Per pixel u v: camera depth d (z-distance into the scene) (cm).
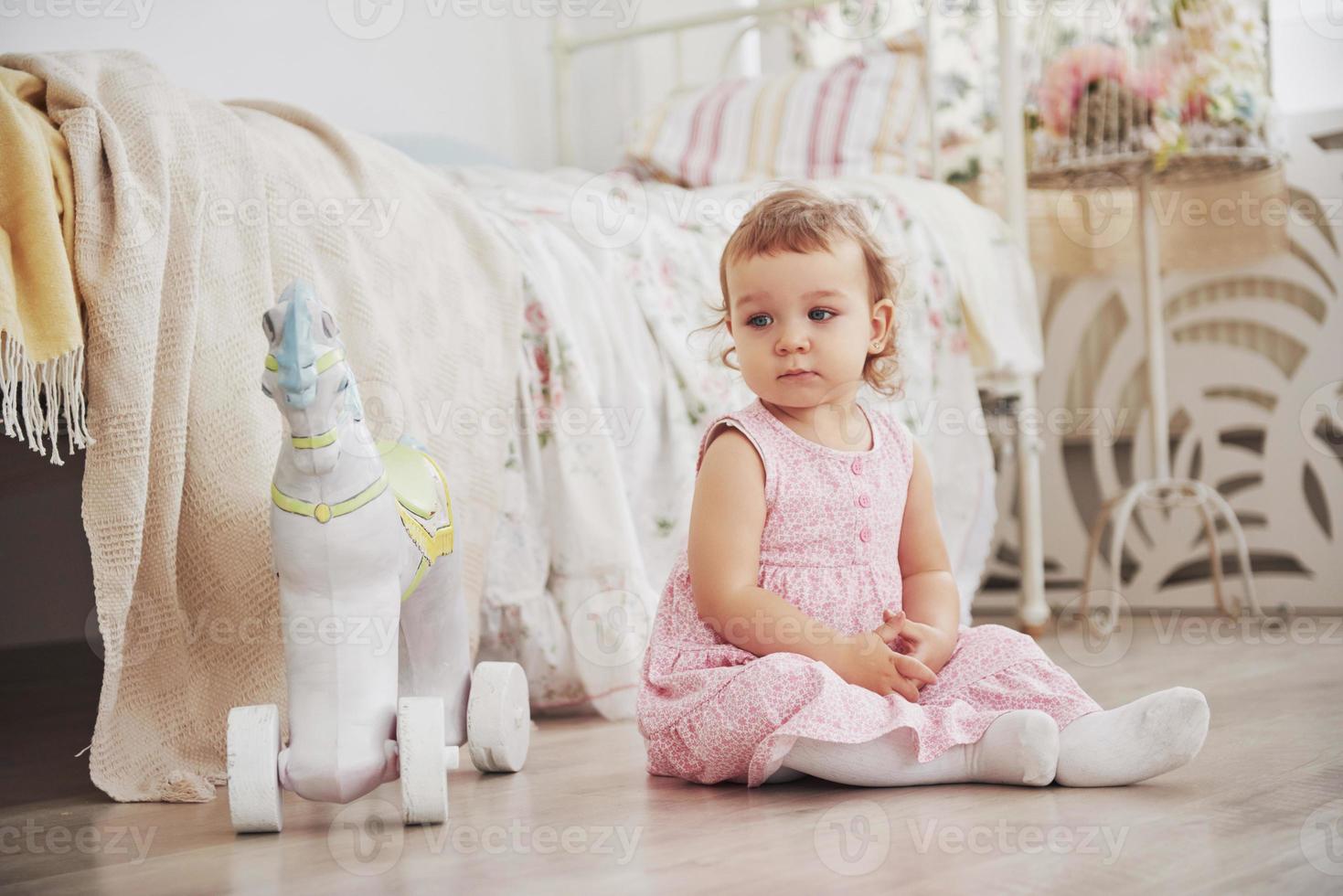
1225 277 237
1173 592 241
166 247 113
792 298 110
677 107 260
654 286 168
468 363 141
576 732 133
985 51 262
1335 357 227
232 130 126
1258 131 211
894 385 124
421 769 88
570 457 146
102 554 105
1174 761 92
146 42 228
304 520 88
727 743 98
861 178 214
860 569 111
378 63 270
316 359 86
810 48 288
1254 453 235
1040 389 254
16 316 102
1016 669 102
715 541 108
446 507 107
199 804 102
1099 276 248
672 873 75
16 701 170
